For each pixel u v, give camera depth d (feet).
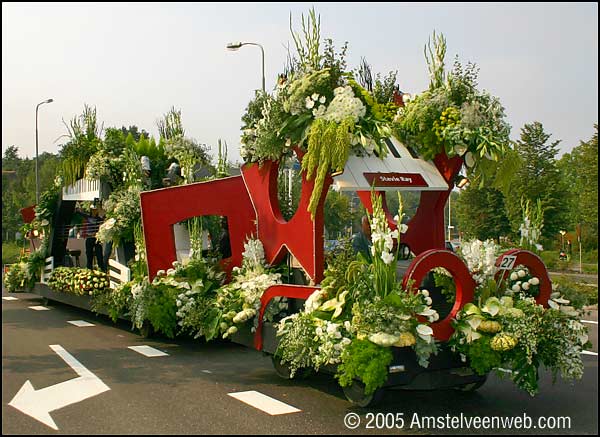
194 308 29.66
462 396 23.59
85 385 24.58
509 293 21.80
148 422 19.98
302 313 21.80
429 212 24.95
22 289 52.65
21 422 20.01
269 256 27.37
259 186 28.12
